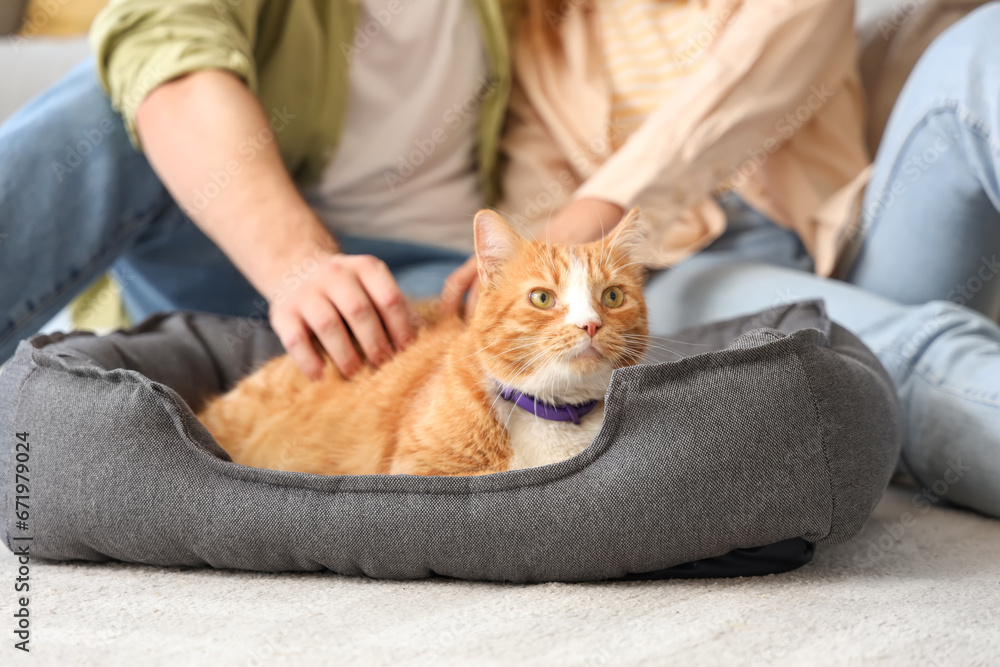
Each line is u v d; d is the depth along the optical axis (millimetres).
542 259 1251
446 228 2020
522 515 997
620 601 984
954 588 1044
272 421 1396
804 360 1052
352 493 1026
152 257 1878
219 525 1038
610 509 992
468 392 1206
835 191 2148
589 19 2168
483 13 1977
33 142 1573
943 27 2320
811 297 1735
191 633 896
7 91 2506
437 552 1011
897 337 1547
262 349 1657
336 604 978
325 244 1479
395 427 1270
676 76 2051
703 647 851
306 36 1765
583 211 1746
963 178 1686
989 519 1408
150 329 1604
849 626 908
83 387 1107
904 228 1825
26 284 1579
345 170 1896
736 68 1870
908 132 1772
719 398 1016
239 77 1624
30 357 1180
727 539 1021
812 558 1113
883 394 1170
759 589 1038
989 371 1399
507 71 2018
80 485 1071
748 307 1785
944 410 1425
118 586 1049
